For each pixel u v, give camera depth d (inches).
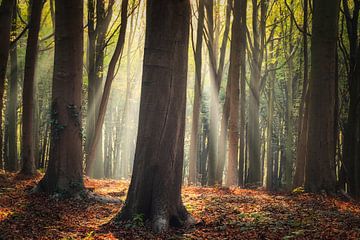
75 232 397.7
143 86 423.5
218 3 1156.5
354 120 904.9
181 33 423.5
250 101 1131.3
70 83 581.9
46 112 1678.2
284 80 1526.8
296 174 813.9
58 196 558.3
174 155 421.4
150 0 423.8
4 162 1363.2
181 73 425.1
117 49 863.1
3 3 747.4
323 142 683.4
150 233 387.9
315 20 694.5
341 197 666.2
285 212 497.0
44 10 1280.8
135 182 420.8
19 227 399.2
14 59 1088.2
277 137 1696.6
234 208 521.0
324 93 685.3
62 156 577.3
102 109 889.5
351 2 1125.7
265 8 1120.8
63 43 580.4
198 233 388.5
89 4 1048.8
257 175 1123.9
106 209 519.2
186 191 717.3
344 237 350.3
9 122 1093.8
